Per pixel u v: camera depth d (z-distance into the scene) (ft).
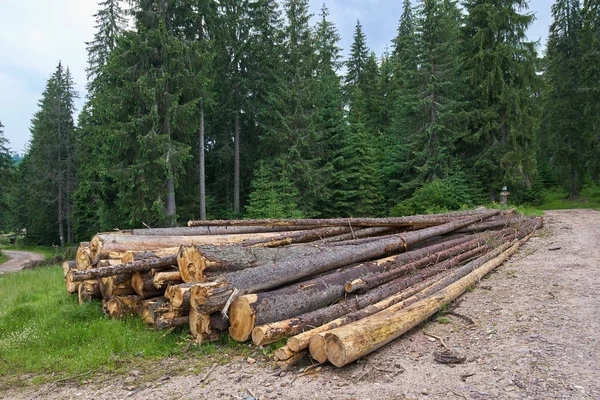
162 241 23.16
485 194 82.17
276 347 14.24
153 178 56.29
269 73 83.56
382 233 29.04
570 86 93.61
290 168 72.84
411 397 10.24
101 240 21.44
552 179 112.47
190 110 58.59
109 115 58.18
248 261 17.76
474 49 83.66
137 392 11.95
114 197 61.46
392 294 18.10
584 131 90.33
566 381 10.53
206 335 15.33
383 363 12.48
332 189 84.64
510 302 17.88
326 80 88.99
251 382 11.92
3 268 76.59
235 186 82.74
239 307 14.70
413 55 87.40
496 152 79.30
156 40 58.65
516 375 11.07
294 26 82.02
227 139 85.71
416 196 73.82
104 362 14.62
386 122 118.42
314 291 16.38
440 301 16.85
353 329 12.50
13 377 14.06
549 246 31.96
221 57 76.74
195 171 77.15
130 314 18.74
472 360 12.32
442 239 31.14
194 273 16.76
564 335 13.67
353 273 18.62
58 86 110.42
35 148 118.42
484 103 80.74
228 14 78.38
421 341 14.25
